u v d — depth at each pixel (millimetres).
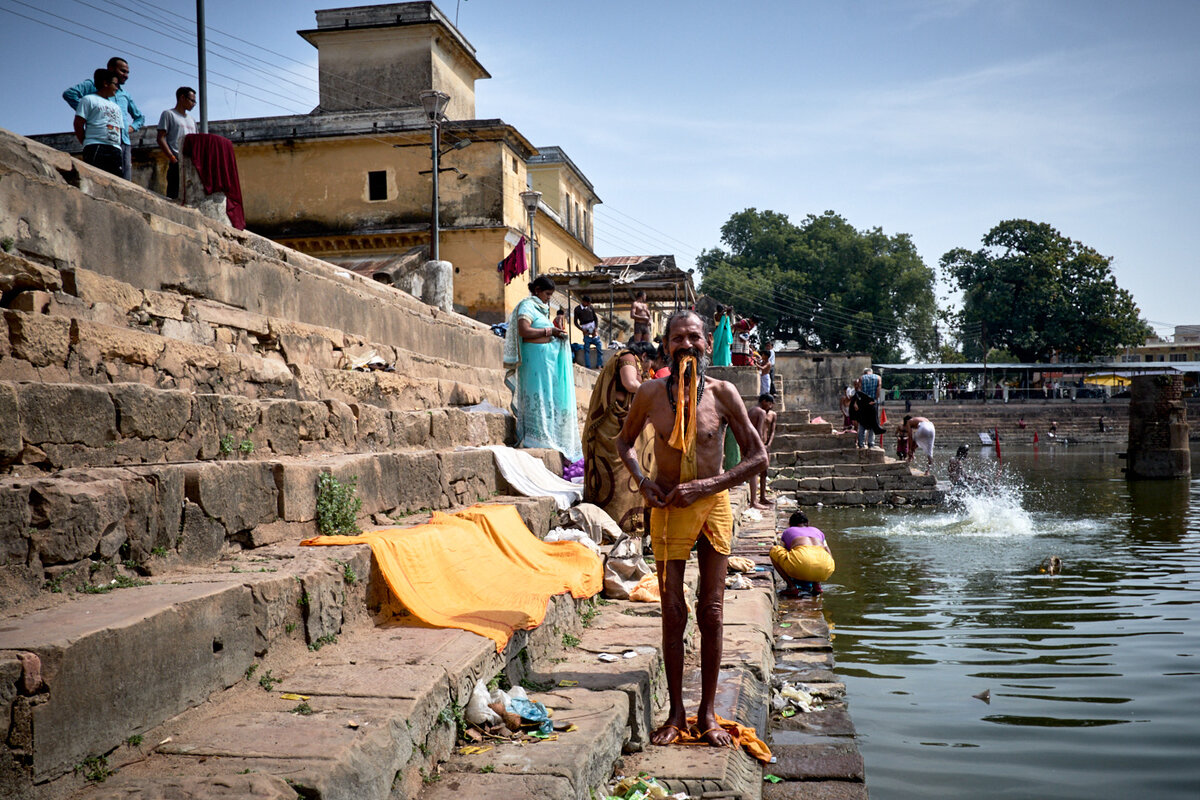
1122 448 43344
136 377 4941
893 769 4379
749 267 60719
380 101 25719
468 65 28375
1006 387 58094
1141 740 4746
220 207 7996
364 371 8016
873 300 57875
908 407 52156
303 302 7609
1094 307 58812
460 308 23281
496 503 6441
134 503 3430
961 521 15266
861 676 6090
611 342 21750
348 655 3602
